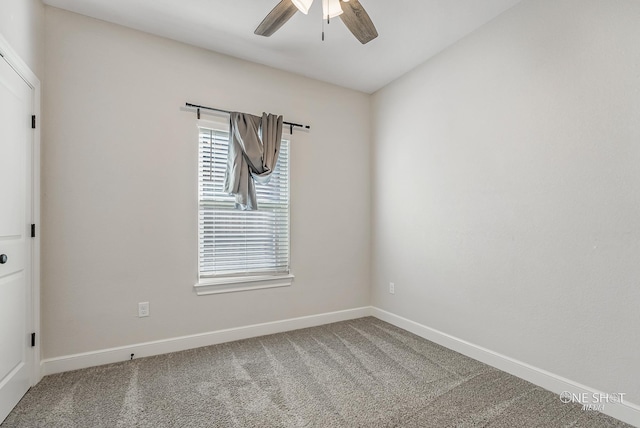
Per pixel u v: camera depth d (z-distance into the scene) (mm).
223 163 2820
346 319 3447
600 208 1766
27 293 1928
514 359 2186
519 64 2164
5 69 1663
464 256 2551
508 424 1650
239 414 1726
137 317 2436
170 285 2561
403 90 3193
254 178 2879
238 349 2611
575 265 1873
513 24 2199
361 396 1906
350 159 3512
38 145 2051
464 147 2557
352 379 2111
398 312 3230
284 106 3107
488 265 2367
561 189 1938
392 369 2262
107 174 2342
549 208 1998
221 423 1650
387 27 2426
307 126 3223
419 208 2994
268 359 2418
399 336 2941
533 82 2084
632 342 1645
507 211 2238
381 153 3492
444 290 2729
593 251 1794
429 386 2025
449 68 2689
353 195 3533
